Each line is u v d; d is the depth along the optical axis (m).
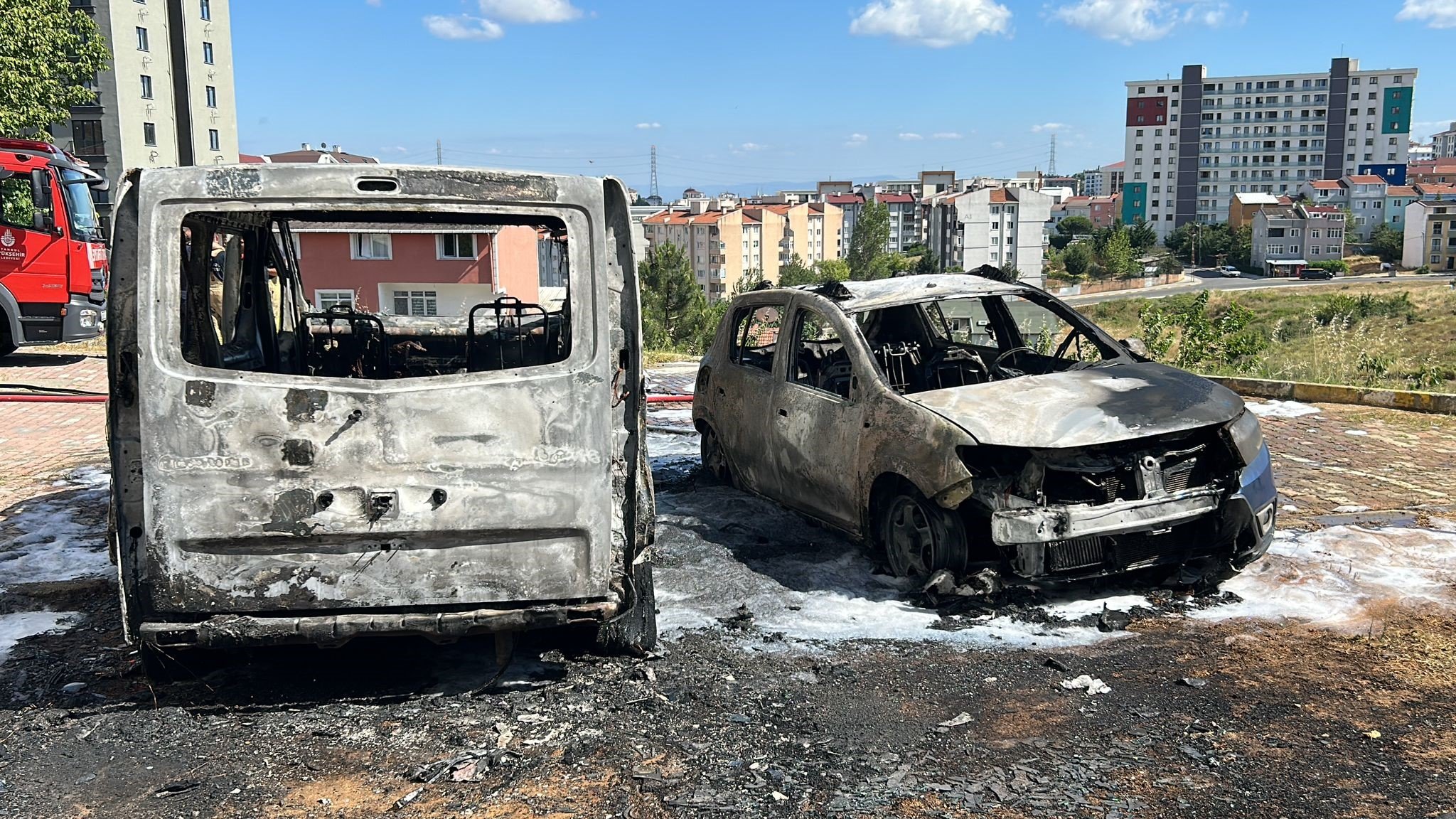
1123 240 132.25
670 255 57.09
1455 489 7.32
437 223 4.45
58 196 15.72
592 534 3.90
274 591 3.74
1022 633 4.79
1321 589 5.26
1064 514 4.84
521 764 3.53
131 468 3.71
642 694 4.10
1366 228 171.50
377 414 3.71
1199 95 195.50
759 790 3.34
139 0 66.00
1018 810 3.19
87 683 4.27
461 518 3.78
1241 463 5.22
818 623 4.93
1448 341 72.94
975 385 5.62
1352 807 3.17
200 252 4.00
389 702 4.06
